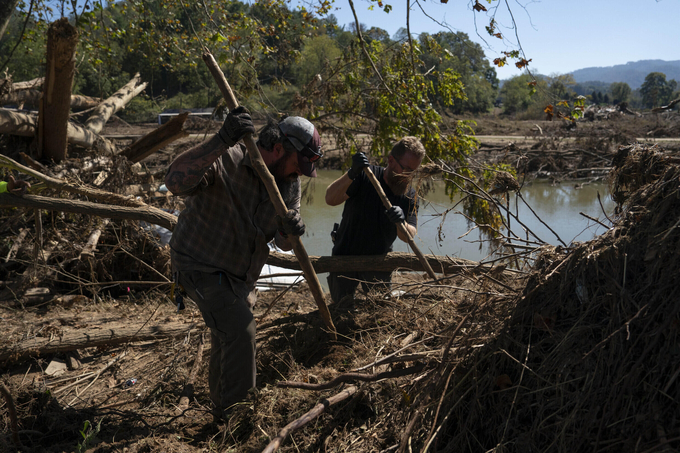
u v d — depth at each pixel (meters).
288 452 2.16
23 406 2.74
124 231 5.19
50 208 3.64
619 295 1.83
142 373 3.23
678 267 1.72
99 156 6.75
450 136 6.36
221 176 2.34
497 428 1.90
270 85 8.74
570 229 7.64
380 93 6.84
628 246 1.88
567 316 1.98
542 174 13.35
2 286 4.62
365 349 2.79
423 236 7.33
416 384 2.17
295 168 2.46
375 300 3.28
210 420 2.64
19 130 6.27
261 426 2.35
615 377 1.72
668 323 1.66
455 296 3.16
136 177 6.06
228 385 2.48
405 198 3.39
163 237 5.37
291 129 2.39
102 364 3.39
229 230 2.42
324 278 6.04
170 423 2.63
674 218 1.81
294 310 4.21
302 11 8.12
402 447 1.87
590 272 1.94
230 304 2.44
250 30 8.07
